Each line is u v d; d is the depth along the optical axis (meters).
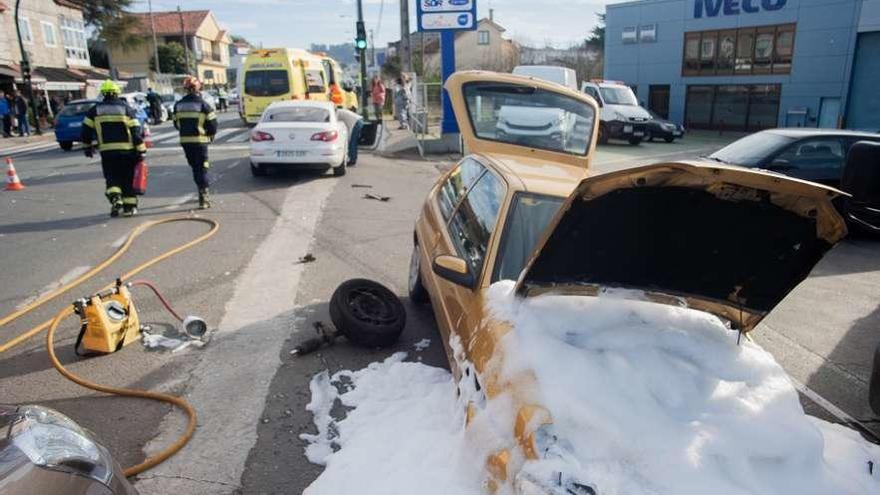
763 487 2.41
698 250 2.97
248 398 4.23
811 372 5.03
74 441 2.42
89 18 47.34
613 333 3.12
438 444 3.22
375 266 7.20
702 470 2.42
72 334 5.18
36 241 8.11
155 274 6.77
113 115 9.06
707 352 3.09
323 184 12.48
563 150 5.90
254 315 5.65
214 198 10.95
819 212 2.64
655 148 22.14
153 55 63.81
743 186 2.57
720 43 28.88
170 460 3.55
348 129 14.99
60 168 14.80
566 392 2.65
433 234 5.12
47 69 34.62
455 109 5.77
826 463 2.70
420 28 17.80
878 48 23.73
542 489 2.30
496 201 4.23
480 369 3.10
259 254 7.58
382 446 3.44
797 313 6.30
